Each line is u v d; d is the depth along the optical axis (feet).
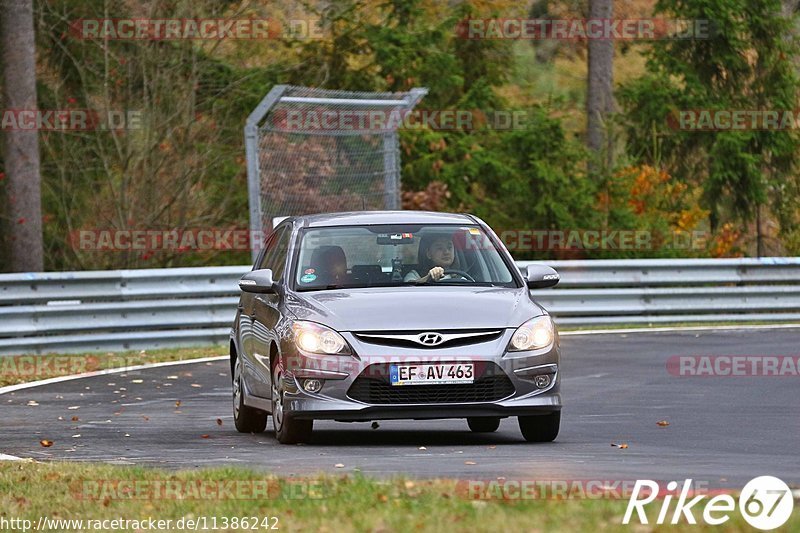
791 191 426.92
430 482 86.63
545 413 117.39
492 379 115.96
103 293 229.45
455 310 117.91
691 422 136.56
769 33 423.23
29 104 281.13
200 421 144.15
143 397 166.50
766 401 155.33
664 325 270.26
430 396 115.44
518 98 437.17
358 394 115.55
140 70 311.47
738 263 280.72
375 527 71.92
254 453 113.39
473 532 69.82
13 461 106.11
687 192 408.26
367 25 364.38
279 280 127.75
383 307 118.21
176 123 307.37
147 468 102.42
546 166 341.21
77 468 100.42
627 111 411.13
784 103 422.00
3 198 302.25
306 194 289.94
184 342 232.94
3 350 217.56
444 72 368.27
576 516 73.26
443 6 386.52
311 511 77.87
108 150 313.94
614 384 174.40
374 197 293.23
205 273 238.07
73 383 180.86
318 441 123.95
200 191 312.50
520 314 118.93
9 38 280.10
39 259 282.36
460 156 353.72
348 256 127.34
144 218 304.09
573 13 485.56
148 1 312.29
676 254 342.03
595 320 266.57
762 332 247.50
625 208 346.54
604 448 115.14
